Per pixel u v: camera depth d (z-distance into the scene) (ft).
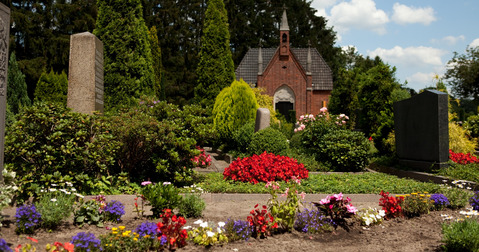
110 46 39.34
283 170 29.53
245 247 14.67
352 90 96.48
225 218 18.95
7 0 96.27
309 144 43.14
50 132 22.53
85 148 23.94
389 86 55.11
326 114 47.80
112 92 39.42
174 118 30.53
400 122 39.24
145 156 27.09
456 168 32.01
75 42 28.55
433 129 33.45
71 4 108.06
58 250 12.00
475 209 21.06
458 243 13.96
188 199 19.25
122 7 39.52
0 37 18.04
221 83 71.87
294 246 15.06
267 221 16.26
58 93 71.31
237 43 164.96
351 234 16.97
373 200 25.25
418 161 35.65
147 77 41.34
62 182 20.84
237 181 28.66
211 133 30.37
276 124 55.83
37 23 103.96
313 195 25.05
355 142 37.88
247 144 42.47
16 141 21.40
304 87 124.88
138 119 25.98
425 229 17.78
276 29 166.81
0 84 17.79
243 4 167.02
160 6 150.00
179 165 27.45
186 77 145.48
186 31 148.77
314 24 179.01
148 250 13.71
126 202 22.80
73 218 17.70
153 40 86.69
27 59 101.50
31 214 15.11
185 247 14.37
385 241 15.99
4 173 17.62
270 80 124.67
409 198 20.75
